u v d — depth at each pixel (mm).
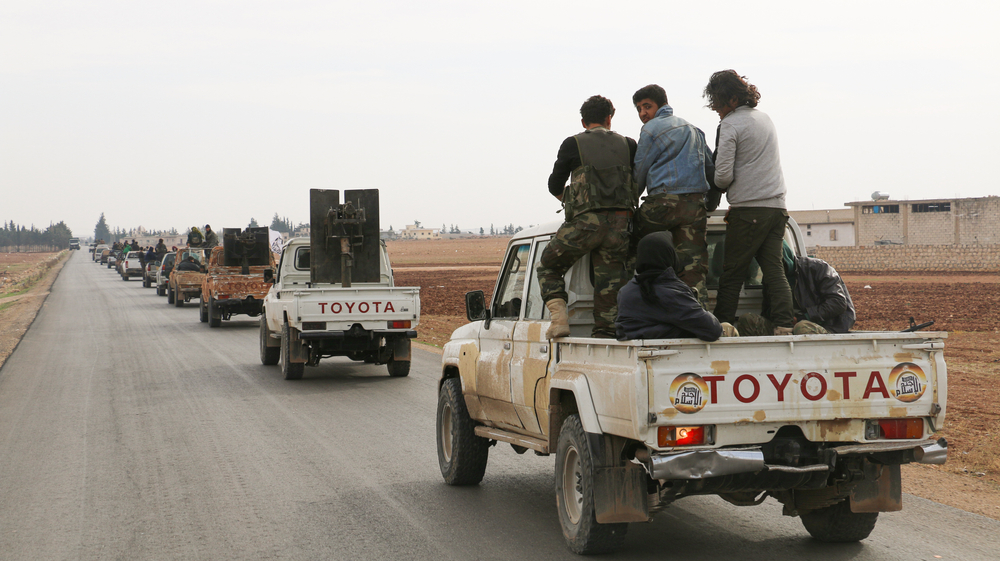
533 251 9781
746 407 7094
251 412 17297
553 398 8648
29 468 12406
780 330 8914
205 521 9656
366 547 8672
